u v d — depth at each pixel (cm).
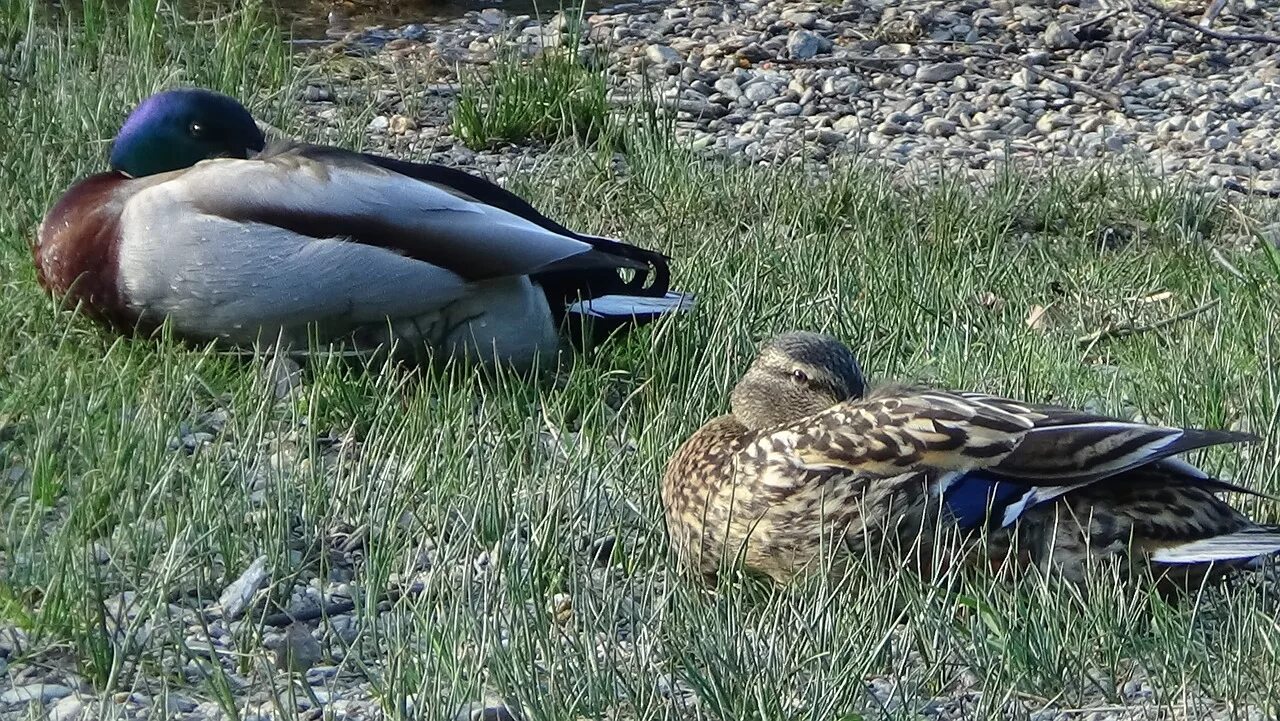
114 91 1658
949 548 821
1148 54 2305
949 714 758
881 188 1678
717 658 772
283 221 1084
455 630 792
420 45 2200
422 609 820
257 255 1084
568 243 1120
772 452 841
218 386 1091
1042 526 816
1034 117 2069
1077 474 808
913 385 906
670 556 895
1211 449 1020
